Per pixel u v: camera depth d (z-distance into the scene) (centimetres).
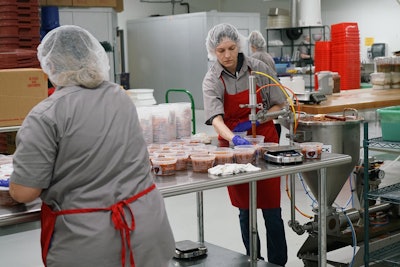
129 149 197
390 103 439
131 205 196
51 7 634
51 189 192
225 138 310
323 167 273
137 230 195
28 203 212
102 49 201
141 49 1307
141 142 203
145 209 198
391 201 321
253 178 248
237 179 244
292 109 303
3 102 343
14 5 428
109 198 192
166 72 1250
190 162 267
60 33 192
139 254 196
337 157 284
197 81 1174
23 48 439
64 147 187
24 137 184
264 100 337
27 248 425
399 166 487
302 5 982
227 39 316
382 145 322
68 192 192
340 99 446
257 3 1296
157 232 201
